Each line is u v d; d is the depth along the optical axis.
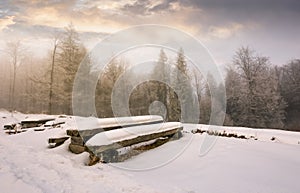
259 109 31.39
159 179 4.23
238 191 3.60
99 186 3.58
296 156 5.59
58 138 6.32
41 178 3.73
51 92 26.05
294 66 39.72
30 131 8.91
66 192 3.24
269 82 32.47
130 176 4.30
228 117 30.52
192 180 4.14
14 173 3.81
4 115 18.97
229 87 32.91
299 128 33.75
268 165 4.75
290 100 38.62
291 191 3.56
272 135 11.32
